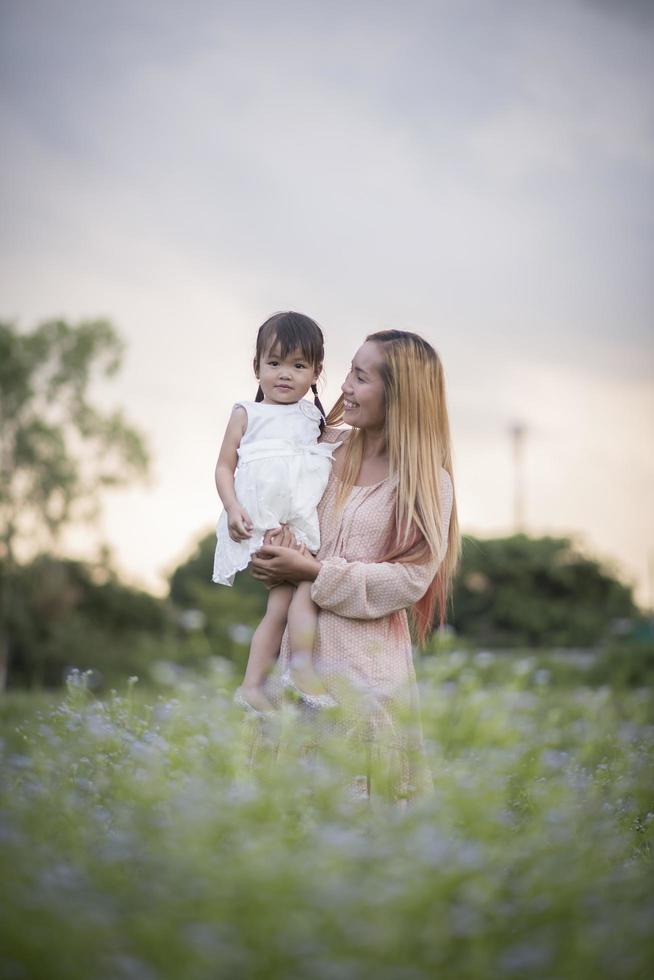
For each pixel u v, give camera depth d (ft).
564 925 7.92
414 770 12.82
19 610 93.91
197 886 7.81
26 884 7.86
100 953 7.10
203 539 109.40
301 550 13.29
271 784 9.92
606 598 111.86
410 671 13.48
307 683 12.64
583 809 11.09
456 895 8.18
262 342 14.23
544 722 21.24
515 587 112.27
